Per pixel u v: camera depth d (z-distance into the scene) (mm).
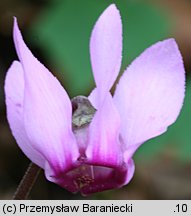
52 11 223
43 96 135
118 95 139
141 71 139
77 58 217
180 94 138
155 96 138
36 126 136
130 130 139
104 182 141
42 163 141
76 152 138
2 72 264
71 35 219
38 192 250
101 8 222
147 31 223
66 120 137
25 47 133
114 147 138
